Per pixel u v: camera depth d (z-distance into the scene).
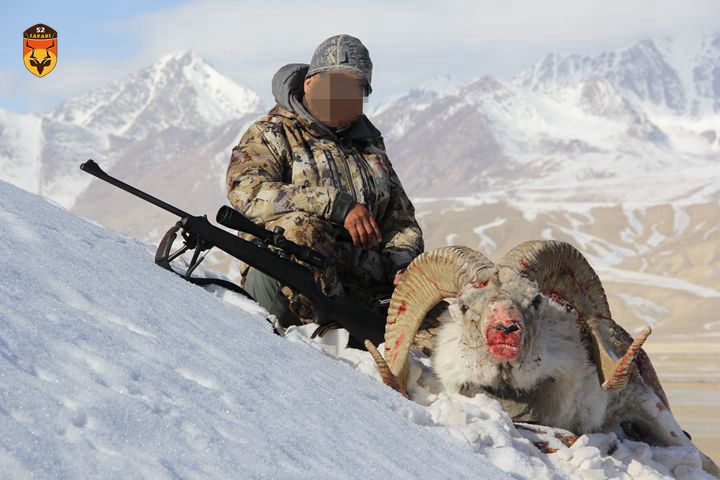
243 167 5.96
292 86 6.21
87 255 4.45
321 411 3.63
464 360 5.24
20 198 5.63
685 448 5.98
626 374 5.20
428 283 5.29
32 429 2.22
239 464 2.61
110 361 2.87
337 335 5.71
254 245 5.43
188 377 3.20
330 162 6.13
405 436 3.99
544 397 5.39
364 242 5.80
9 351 2.58
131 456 2.35
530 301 5.07
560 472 4.93
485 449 4.62
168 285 4.79
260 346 4.33
